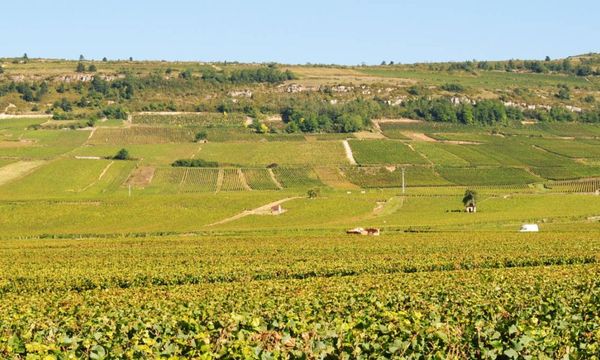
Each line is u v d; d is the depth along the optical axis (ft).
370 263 202.90
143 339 74.33
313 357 69.21
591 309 102.27
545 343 73.05
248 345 72.49
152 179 576.61
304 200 476.13
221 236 324.19
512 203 459.73
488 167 629.51
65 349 78.79
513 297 118.32
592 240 264.72
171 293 148.05
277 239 296.92
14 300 143.33
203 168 615.98
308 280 169.27
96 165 607.37
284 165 636.07
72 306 128.77
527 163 645.92
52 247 279.28
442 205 464.65
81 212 430.61
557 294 120.16
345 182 586.04
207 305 118.83
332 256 228.84
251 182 581.53
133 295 146.00
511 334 75.46
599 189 536.42
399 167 629.51
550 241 262.88
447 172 612.70
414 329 78.02
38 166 596.70
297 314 102.01
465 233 313.53
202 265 210.38
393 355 69.51
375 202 469.57
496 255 217.77
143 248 266.36
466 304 109.50
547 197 481.46
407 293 130.93
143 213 431.84
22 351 74.49
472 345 74.49
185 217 423.23
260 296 135.54
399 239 284.61
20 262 227.40
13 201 450.30
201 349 70.13
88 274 191.83
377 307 108.27
